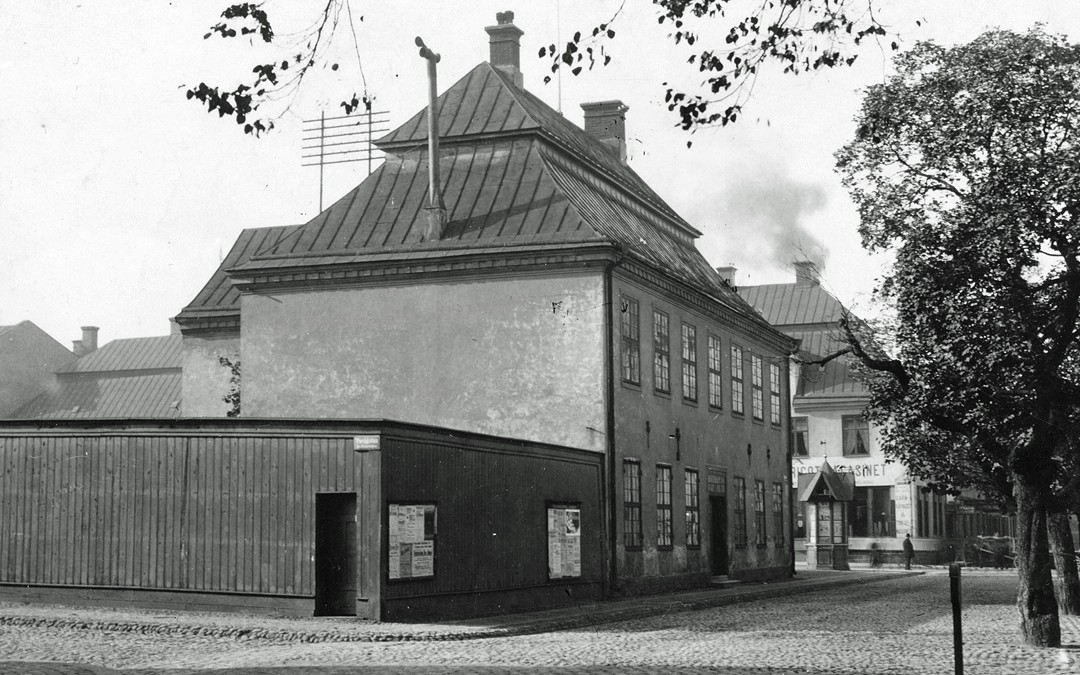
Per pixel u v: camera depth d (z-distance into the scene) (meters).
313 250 32.56
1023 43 21.53
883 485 61.72
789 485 46.72
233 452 22.14
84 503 22.89
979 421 20.59
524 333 30.53
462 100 35.78
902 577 49.19
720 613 27.59
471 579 23.92
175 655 16.67
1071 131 20.89
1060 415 19.84
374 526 21.27
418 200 33.44
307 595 21.48
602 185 38.44
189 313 38.34
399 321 31.55
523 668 15.05
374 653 16.98
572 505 28.34
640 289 32.78
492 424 30.56
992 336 19.86
